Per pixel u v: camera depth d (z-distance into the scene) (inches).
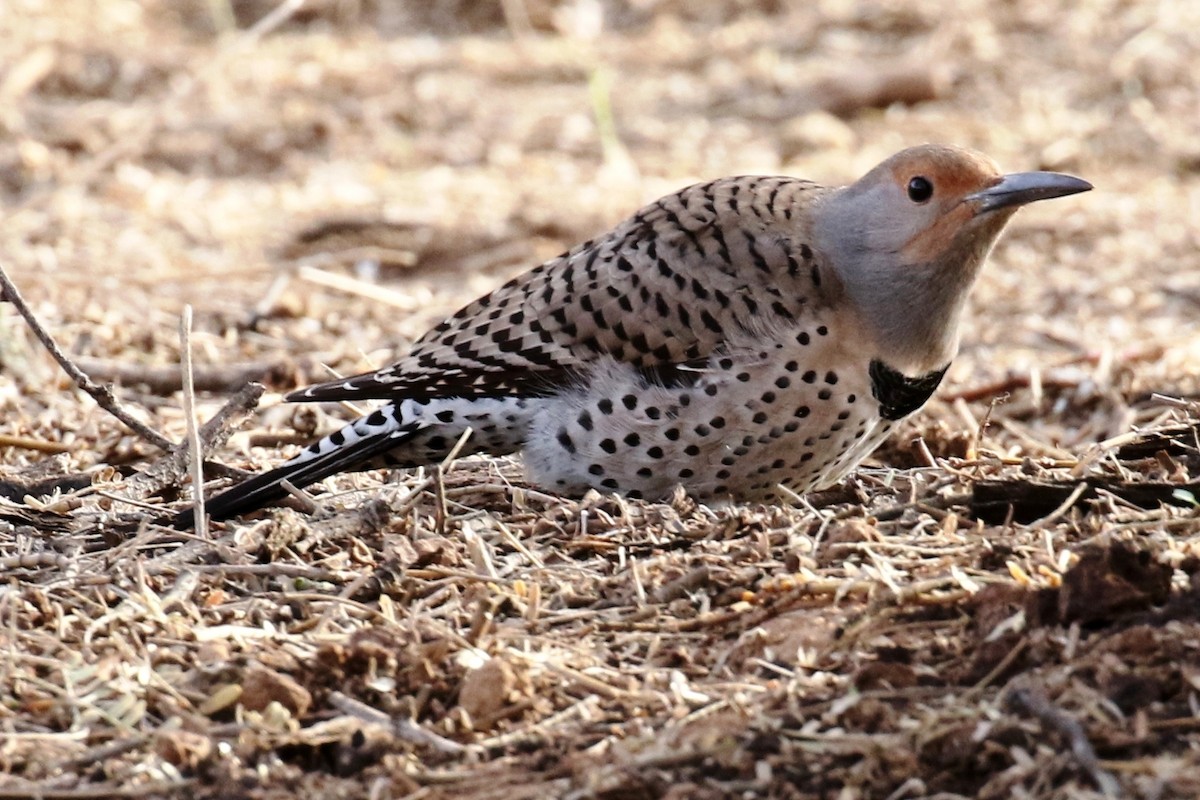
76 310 647.1
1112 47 1056.2
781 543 372.2
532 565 370.6
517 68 1086.4
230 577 364.8
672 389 412.5
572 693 317.1
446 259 786.8
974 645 314.2
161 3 1208.8
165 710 312.5
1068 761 278.4
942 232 409.4
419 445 433.4
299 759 302.8
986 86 1015.0
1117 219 815.1
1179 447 427.8
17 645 335.9
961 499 381.7
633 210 830.5
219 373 586.6
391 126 980.6
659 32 1154.7
